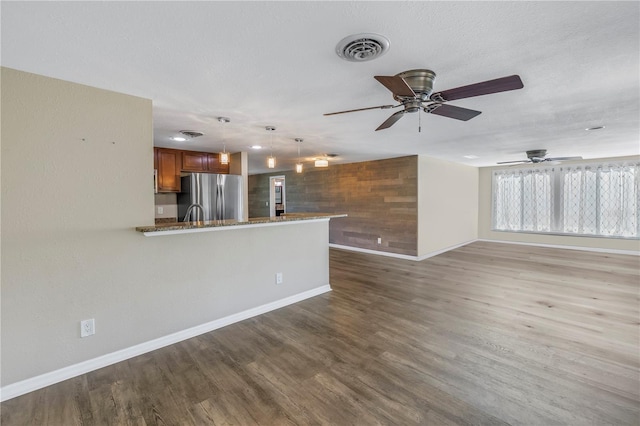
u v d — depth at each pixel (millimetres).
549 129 3602
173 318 2645
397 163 6121
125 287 2383
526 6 1297
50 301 2068
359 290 4062
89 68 1875
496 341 2605
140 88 2213
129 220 2377
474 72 1981
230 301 3033
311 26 1433
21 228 1954
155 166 4602
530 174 7410
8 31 1437
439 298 3719
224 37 1526
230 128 3449
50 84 2016
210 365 2287
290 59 1773
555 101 2568
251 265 3199
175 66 1853
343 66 1873
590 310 3279
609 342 2564
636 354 2367
